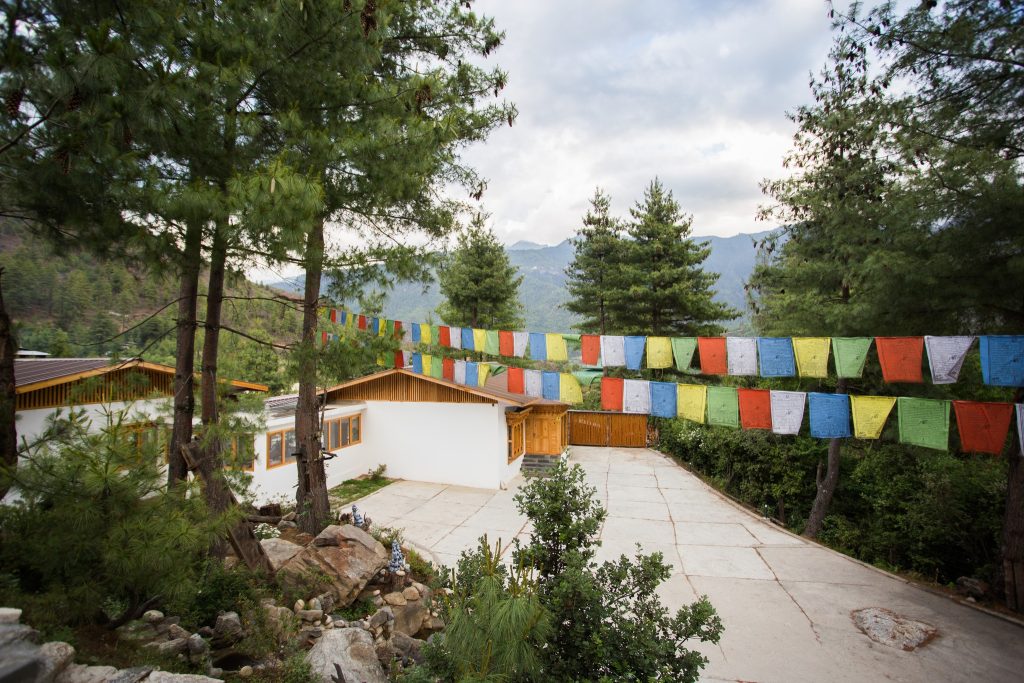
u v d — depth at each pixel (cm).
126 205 454
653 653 353
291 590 607
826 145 1122
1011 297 697
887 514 1075
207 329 652
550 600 381
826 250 1179
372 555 714
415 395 1448
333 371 691
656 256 2328
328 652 448
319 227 727
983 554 931
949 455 978
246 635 476
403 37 830
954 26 641
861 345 550
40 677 259
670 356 636
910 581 848
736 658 620
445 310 2292
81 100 367
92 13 417
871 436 543
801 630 688
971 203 670
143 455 357
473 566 414
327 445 1334
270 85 580
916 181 750
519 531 1033
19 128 394
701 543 1017
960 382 955
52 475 326
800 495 1479
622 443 2064
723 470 1672
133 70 418
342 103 622
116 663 347
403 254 750
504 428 1448
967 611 748
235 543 600
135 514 337
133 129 429
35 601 325
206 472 608
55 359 1067
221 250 523
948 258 707
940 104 724
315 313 823
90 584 331
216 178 511
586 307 2553
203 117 467
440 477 1416
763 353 589
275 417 1180
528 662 312
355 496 1266
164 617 461
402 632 620
